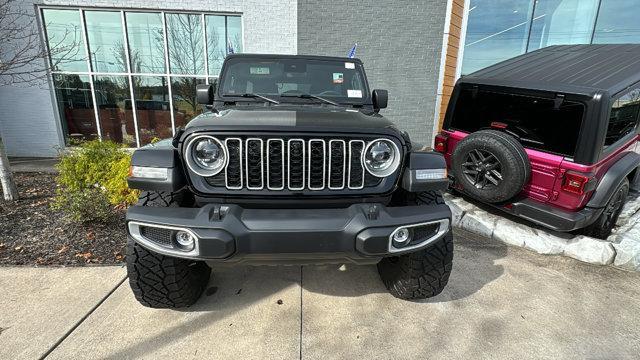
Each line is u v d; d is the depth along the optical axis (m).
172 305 2.70
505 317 2.84
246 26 8.10
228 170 2.26
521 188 4.07
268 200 2.31
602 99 3.58
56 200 4.55
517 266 3.65
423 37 8.81
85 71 7.95
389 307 2.89
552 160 3.92
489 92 4.58
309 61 3.57
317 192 2.33
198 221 2.09
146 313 2.73
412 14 8.63
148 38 7.98
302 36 8.37
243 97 3.37
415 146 3.03
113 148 4.86
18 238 3.78
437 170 2.45
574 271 3.60
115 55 7.96
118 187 4.31
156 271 2.46
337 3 8.30
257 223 2.11
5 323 2.57
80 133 8.28
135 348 2.40
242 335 2.55
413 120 9.38
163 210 2.17
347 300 2.97
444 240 2.64
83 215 4.01
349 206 2.35
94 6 7.52
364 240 2.13
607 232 4.46
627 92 3.83
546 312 2.93
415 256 2.64
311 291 3.08
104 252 3.56
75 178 4.39
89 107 8.17
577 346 2.57
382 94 3.45
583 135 3.70
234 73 3.48
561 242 3.99
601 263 3.75
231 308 2.83
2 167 4.64
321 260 2.30
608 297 3.18
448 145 5.15
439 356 2.43
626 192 4.47
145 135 8.50
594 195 3.93
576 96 3.73
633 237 4.10
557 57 5.07
